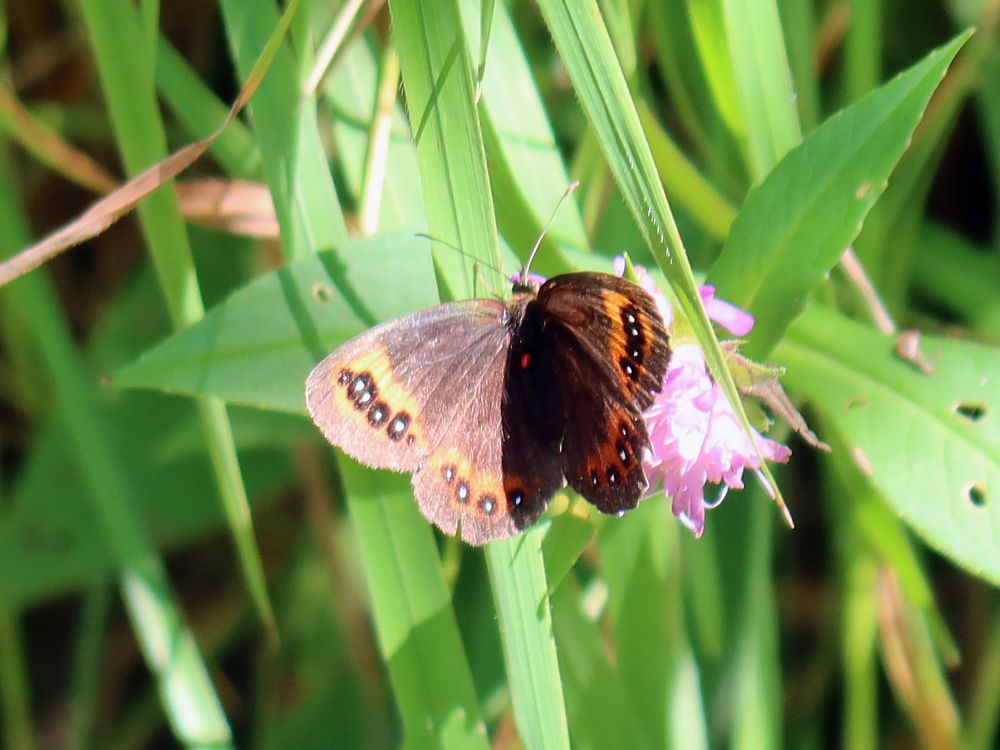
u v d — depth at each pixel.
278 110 0.35
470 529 0.33
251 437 0.38
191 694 0.36
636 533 0.36
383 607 0.35
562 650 0.36
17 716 0.39
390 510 0.35
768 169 0.36
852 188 0.34
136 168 0.35
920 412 0.35
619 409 0.33
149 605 0.36
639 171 0.32
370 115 0.36
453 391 0.34
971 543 0.35
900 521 0.36
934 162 0.39
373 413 0.33
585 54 0.32
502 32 0.36
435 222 0.33
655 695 0.36
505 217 0.36
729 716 0.37
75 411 0.37
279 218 0.35
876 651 0.39
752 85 0.36
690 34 0.38
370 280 0.35
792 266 0.35
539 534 0.34
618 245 0.37
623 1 0.35
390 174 0.36
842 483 0.38
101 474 0.37
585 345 0.34
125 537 0.37
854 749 0.38
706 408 0.34
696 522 0.34
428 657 0.35
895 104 0.34
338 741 0.39
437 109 0.33
